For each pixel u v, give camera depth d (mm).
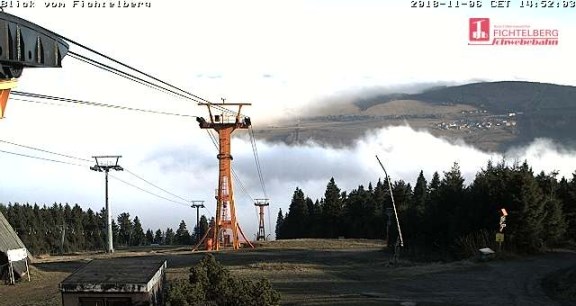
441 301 25328
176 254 61844
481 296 26578
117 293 18328
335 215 115562
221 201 68625
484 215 46188
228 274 18906
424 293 27781
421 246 52375
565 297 25828
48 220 134250
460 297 26406
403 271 37312
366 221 104500
